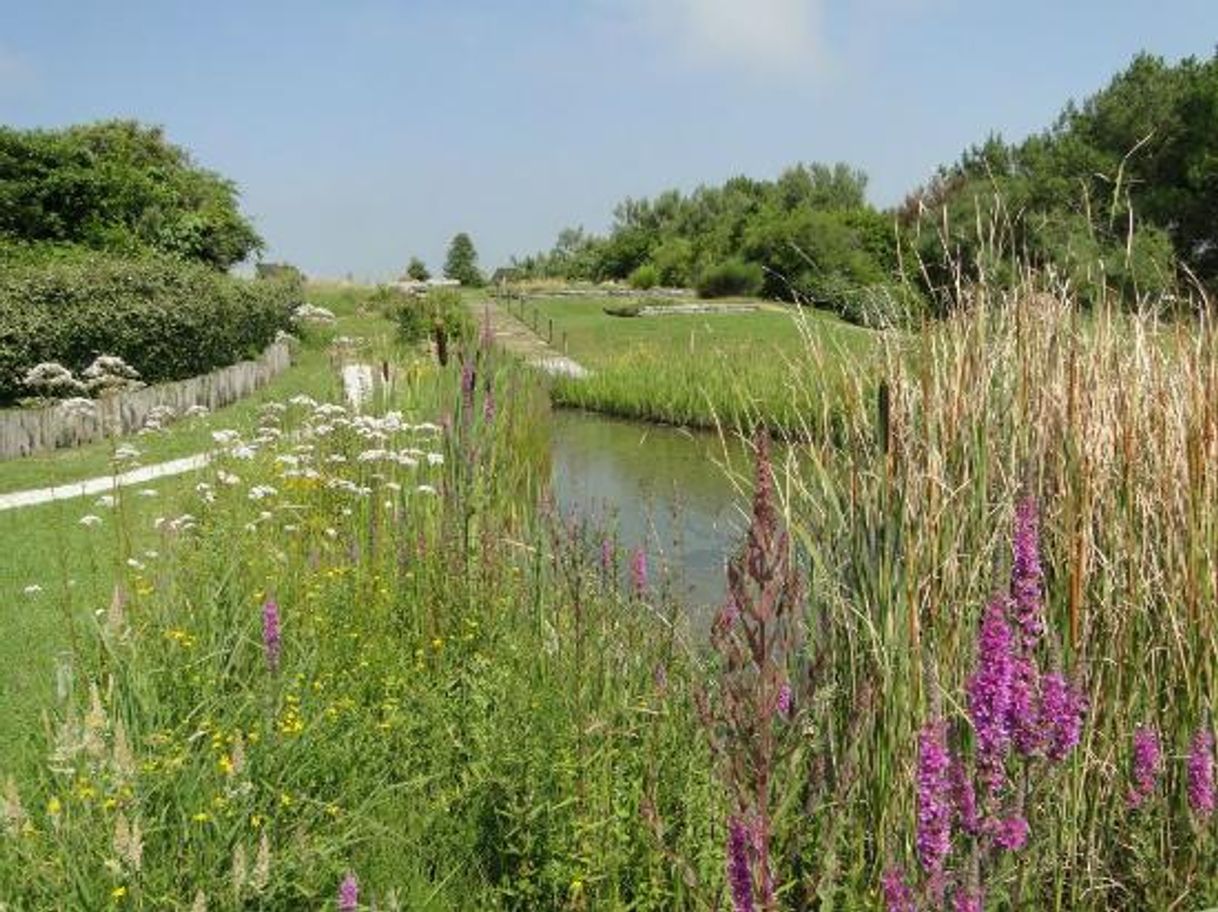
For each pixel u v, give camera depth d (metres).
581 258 73.75
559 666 4.87
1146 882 3.31
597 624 5.11
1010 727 2.59
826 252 29.67
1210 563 3.43
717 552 9.58
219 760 4.21
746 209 68.31
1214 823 3.21
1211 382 3.61
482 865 4.07
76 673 5.05
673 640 4.96
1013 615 2.84
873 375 4.16
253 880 3.46
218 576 6.31
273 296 29.45
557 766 4.07
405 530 6.88
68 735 3.83
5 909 3.39
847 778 3.27
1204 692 3.42
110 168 33.59
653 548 9.84
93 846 3.60
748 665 2.99
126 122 40.44
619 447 19.33
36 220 30.81
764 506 2.68
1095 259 4.13
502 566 6.35
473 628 5.65
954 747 3.26
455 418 8.27
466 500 6.62
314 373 24.70
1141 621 3.53
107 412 9.36
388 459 8.50
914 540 3.63
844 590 3.85
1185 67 36.94
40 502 10.94
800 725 3.27
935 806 2.46
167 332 21.16
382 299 38.97
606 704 4.48
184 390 17.73
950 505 3.68
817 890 3.07
